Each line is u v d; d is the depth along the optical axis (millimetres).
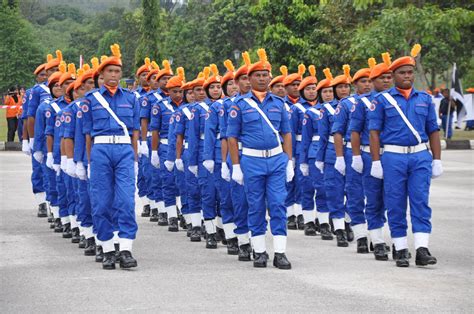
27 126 17438
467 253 12836
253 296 9836
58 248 13820
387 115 11805
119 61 12086
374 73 12602
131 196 11836
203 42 70750
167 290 10203
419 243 11656
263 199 11836
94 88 12781
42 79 17250
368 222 12523
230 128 11898
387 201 11859
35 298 9836
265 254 11922
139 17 96812
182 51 72438
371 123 11914
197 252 13375
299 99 16172
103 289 10305
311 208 15406
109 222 11852
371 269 11562
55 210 15750
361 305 9328
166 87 16891
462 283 10523
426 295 9820
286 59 35625
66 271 11594
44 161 16219
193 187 14609
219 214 14406
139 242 14516
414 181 11711
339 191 14047
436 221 16234
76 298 9797
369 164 12469
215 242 13898
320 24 35406
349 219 14641
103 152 11828
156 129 16625
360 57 32406
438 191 21078
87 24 135875
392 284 10461
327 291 10086
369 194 12469
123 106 12031
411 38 33094
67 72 15227
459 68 46844
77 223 14352
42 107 16125
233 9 60969
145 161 17453
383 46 31531
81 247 13797
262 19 36312
